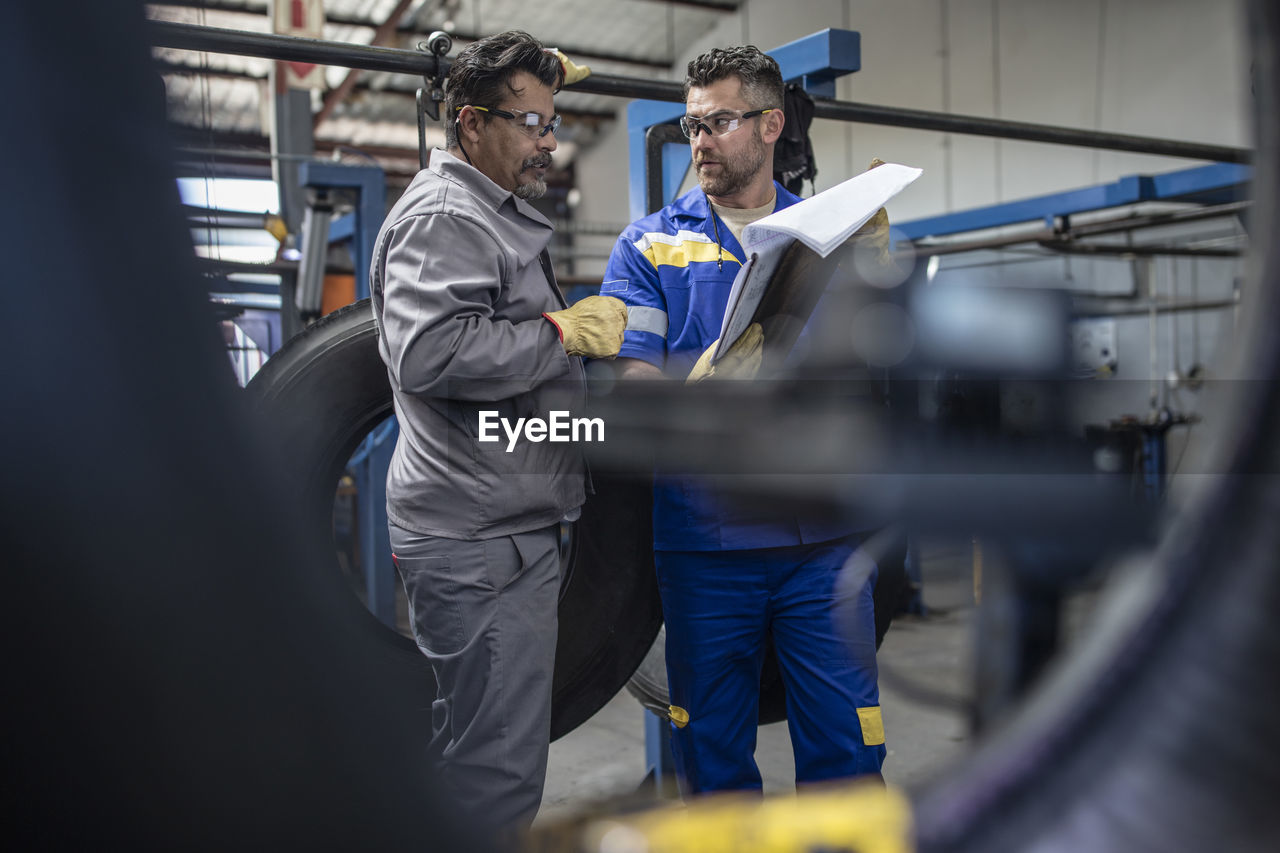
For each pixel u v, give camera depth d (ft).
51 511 0.99
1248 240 0.90
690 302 5.60
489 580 4.67
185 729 1.03
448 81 4.96
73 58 0.96
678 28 45.01
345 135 51.39
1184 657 0.90
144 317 0.98
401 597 17.01
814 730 5.39
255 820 1.06
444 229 4.53
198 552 1.00
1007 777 0.99
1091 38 29.19
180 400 0.99
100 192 0.97
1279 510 0.85
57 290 0.97
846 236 4.01
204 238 1.04
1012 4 31.60
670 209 5.87
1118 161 28.73
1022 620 1.05
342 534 17.75
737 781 5.70
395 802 1.13
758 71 5.52
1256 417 0.87
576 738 10.61
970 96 33.27
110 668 1.02
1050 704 0.99
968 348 1.42
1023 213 18.37
